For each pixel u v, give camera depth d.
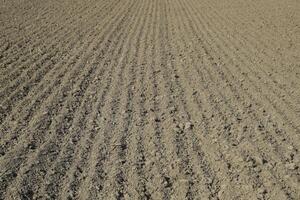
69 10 20.66
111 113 8.23
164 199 5.63
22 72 10.60
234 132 7.43
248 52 12.48
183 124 7.75
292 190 5.79
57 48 13.02
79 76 10.36
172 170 6.29
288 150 6.81
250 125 7.69
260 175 6.14
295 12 18.95
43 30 15.63
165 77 10.33
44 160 6.54
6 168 6.31
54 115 8.16
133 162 6.50
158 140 7.17
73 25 16.70
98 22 17.47
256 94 9.14
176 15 19.34
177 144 7.02
